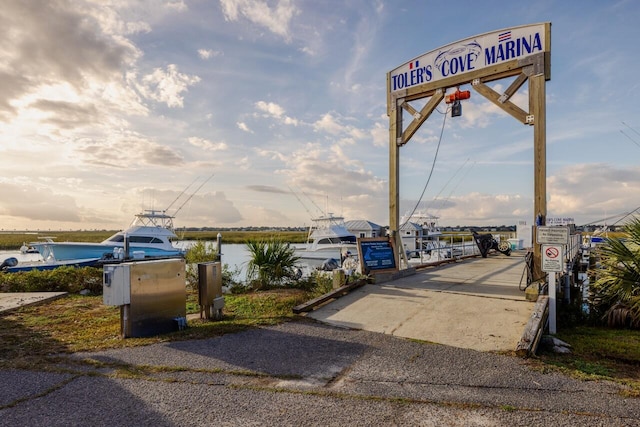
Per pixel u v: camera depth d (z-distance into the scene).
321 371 4.07
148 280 5.56
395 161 10.94
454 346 4.91
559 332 6.73
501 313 6.25
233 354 4.61
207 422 2.98
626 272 7.43
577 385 3.76
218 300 6.65
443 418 3.06
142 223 24.45
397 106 11.00
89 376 3.89
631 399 3.45
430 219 33.47
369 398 3.41
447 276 10.44
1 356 4.53
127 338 5.29
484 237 18.38
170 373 3.99
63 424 2.94
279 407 3.23
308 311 6.84
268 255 10.45
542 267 6.40
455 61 9.89
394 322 6.03
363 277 9.13
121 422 2.97
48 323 6.26
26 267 16.55
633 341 5.94
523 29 8.84
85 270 10.52
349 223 32.41
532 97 8.63
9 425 2.92
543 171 8.40
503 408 3.24
